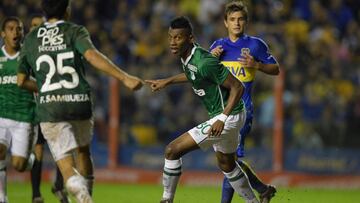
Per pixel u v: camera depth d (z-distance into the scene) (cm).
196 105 5588
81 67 2481
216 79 2705
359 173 5750
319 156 5697
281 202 3956
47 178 5556
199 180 5638
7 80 3069
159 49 6225
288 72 5641
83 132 2545
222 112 2711
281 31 6444
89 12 6250
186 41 2723
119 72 2347
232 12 3061
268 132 5622
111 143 5644
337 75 5825
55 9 2500
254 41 3075
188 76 2780
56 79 2456
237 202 3819
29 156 3136
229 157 2870
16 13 6091
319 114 5669
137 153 5688
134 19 6462
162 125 5644
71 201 3600
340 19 6875
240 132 3045
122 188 5138
